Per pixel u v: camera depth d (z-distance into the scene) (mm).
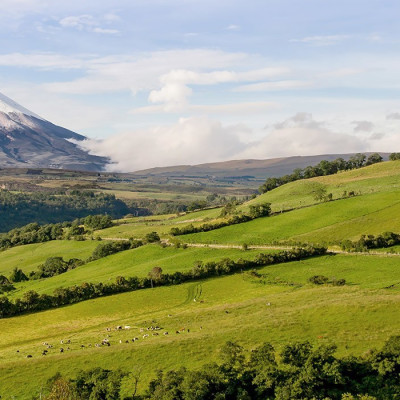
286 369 67188
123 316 117000
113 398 64875
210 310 107375
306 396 61656
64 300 132875
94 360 79062
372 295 98438
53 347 90812
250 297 119000
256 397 63750
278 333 82625
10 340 105125
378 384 63594
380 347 72562
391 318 83188
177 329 94375
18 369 78188
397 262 137625
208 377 64688
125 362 77375
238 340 81625
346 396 59688
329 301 95750
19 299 129750
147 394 65750
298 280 131250
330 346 69562
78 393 66375
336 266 141000
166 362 76125
